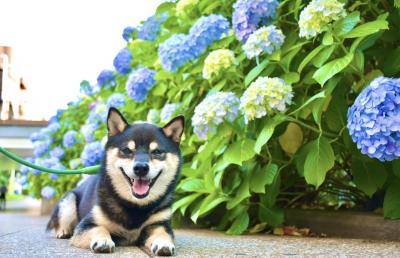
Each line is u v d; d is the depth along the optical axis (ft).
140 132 4.55
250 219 6.01
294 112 4.86
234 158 5.14
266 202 5.64
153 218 4.52
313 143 4.92
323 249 4.26
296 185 6.33
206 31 5.88
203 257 3.84
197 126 5.23
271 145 5.71
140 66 7.90
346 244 4.58
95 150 7.73
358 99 4.16
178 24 7.20
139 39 7.68
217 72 5.57
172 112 6.41
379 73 5.01
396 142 3.98
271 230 5.81
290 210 6.01
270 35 5.08
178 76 6.60
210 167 5.81
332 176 6.24
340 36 4.66
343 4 4.61
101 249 3.97
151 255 3.89
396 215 4.89
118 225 4.43
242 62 5.84
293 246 4.47
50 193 10.58
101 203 4.44
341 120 5.06
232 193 5.74
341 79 5.12
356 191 6.22
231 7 6.44
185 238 5.20
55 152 11.00
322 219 5.62
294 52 5.18
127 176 4.41
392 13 5.22
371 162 5.07
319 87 5.45
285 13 5.74
